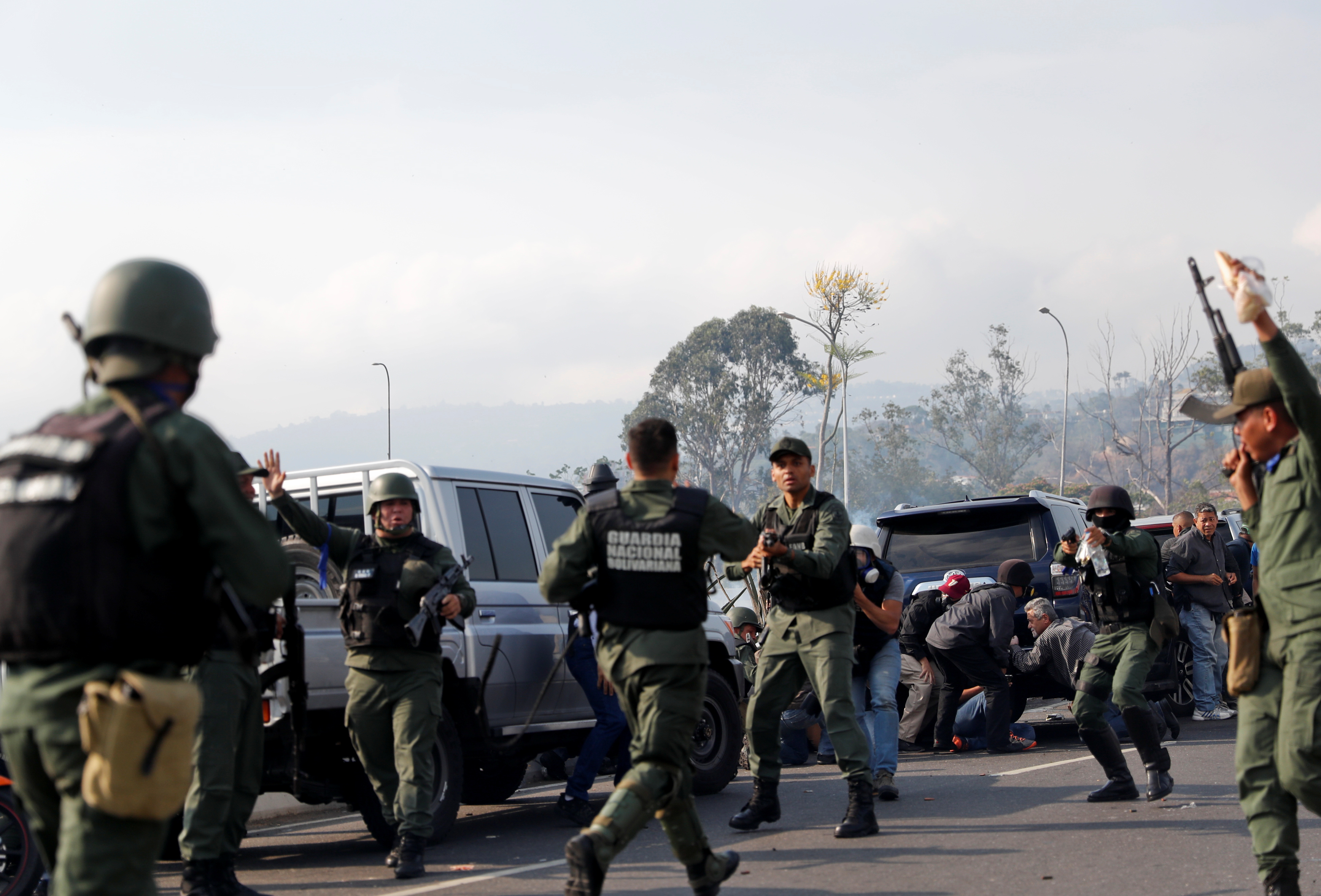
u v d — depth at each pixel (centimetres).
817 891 505
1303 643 369
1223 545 1148
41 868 545
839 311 5241
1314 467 369
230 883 528
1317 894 466
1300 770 366
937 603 995
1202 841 576
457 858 615
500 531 742
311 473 736
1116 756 693
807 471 641
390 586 576
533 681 725
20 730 267
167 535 270
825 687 631
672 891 514
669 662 440
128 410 274
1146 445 11612
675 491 456
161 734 258
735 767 826
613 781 957
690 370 8575
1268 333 363
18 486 267
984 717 995
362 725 582
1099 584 684
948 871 534
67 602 261
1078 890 489
